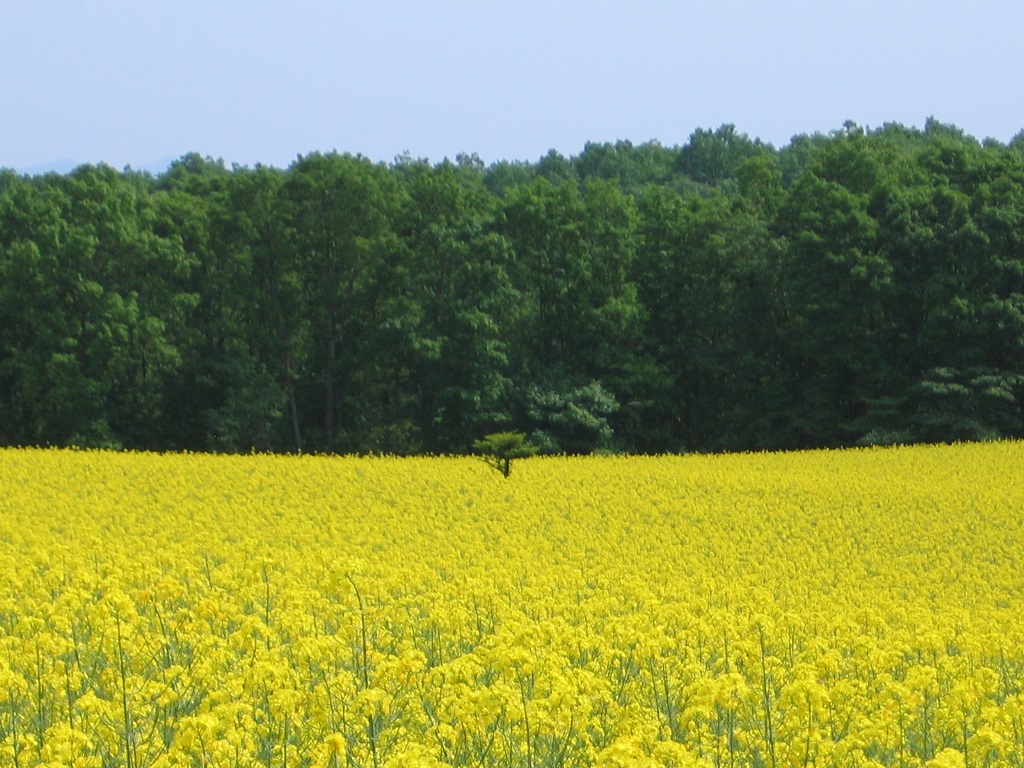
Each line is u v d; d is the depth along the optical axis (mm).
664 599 27125
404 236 113000
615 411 104562
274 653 14617
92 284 95812
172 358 99125
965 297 100000
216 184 121875
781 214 115562
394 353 101875
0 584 20547
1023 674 19203
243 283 103688
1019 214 103062
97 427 93000
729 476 60125
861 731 13406
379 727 12766
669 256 116250
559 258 113438
